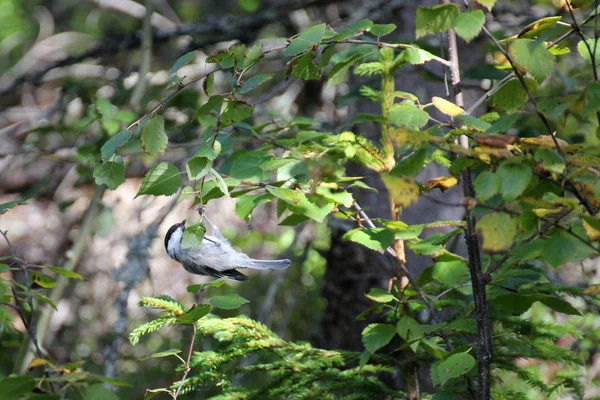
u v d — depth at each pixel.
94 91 9.95
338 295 8.88
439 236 5.10
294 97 10.88
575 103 4.10
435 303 5.69
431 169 7.89
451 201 7.80
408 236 4.87
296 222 5.04
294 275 12.02
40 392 5.25
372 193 7.95
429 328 4.74
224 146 5.70
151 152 4.31
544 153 3.94
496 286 5.05
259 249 12.45
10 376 4.79
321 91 11.12
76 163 9.38
